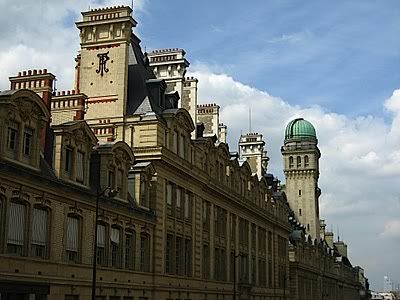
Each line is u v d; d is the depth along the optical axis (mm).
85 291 42250
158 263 53719
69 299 40750
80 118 52938
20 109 37219
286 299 105125
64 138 41719
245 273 82625
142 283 50906
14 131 37219
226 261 73938
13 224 35688
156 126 55469
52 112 53656
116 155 47750
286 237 108875
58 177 41031
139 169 52000
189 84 74312
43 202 38156
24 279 35812
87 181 44250
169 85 72188
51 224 38844
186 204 61812
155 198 54344
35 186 37219
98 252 44531
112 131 56781
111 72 59031
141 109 59125
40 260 37344
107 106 58219
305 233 139875
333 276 165750
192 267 61844
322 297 146500
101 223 45031
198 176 63594
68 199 40812
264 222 94188
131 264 49719
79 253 42125
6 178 34750
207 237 67875
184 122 61594
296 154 148875
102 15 60250
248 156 103875
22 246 36438
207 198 68125
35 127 38875
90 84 59406
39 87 46750
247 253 83688
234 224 78812
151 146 54938
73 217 41781
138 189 51750
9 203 35188
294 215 146500
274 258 99000
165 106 63594
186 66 73125
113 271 46062
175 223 58375
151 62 72562
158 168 54969
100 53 59844
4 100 35750
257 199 90438
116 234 47375
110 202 45844
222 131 88750
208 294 66188
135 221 50156
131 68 62812
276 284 99062
